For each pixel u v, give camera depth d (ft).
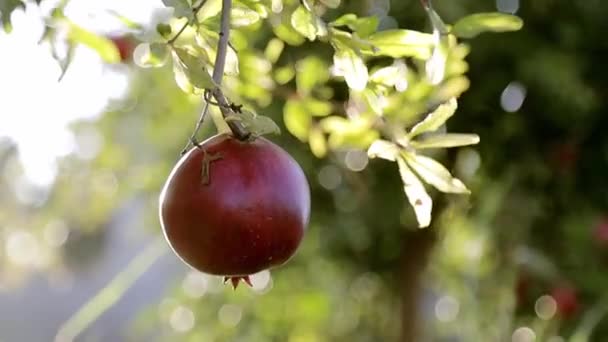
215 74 4.80
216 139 4.86
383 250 8.30
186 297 9.04
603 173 7.36
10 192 10.64
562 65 6.93
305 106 5.90
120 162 9.20
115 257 14.26
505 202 7.46
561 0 6.98
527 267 7.55
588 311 7.27
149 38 4.98
